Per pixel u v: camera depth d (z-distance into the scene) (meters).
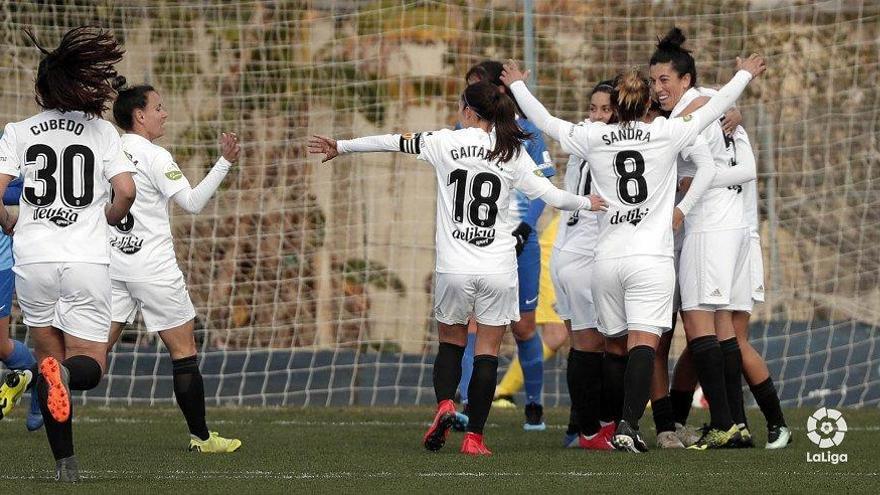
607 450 24.39
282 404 38.50
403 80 46.03
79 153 19.47
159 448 24.67
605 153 23.20
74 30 19.55
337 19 45.69
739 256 25.08
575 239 25.06
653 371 23.17
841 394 39.53
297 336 46.75
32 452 23.47
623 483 19.56
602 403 24.67
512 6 45.91
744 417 25.59
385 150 23.77
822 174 45.25
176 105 43.41
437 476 20.34
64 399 18.67
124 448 24.64
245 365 39.84
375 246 47.84
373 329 48.25
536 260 29.06
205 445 24.05
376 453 23.86
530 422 29.42
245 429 28.95
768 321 45.59
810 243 46.22
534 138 27.98
